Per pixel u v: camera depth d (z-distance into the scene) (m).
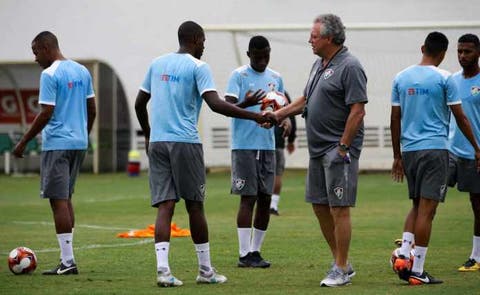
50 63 27.92
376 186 65.06
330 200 25.11
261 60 30.70
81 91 27.95
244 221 29.70
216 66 76.06
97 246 34.66
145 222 44.88
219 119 76.88
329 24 25.00
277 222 43.59
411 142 26.30
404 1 81.00
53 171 27.33
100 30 85.56
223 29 74.94
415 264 25.66
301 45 75.19
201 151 25.42
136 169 78.94
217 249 33.97
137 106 26.00
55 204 27.58
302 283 25.78
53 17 85.88
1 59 86.00
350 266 26.55
